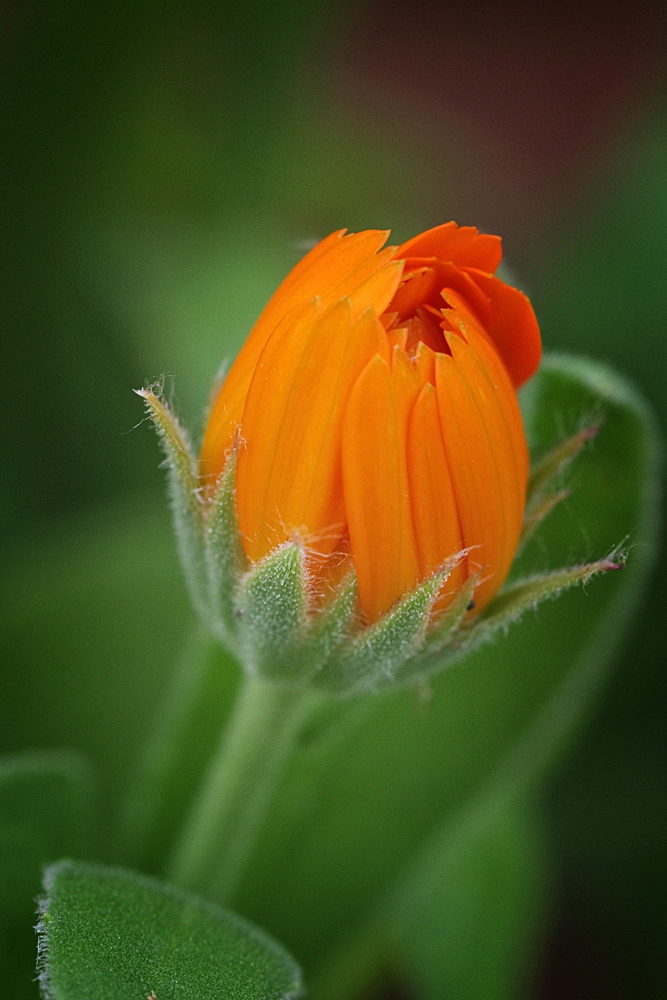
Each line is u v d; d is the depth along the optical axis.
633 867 0.25
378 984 0.26
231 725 0.19
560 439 0.19
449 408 0.16
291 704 0.18
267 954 0.17
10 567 0.24
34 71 0.25
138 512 0.24
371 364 0.16
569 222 0.38
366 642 0.17
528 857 0.23
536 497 0.17
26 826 0.19
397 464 0.16
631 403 0.20
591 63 0.51
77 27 0.25
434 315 0.16
